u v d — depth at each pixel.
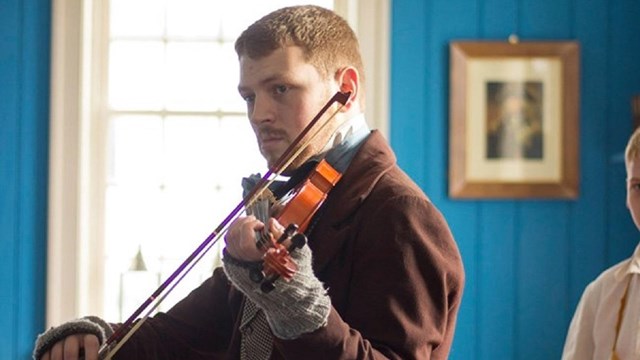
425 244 2.87
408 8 7.98
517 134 7.92
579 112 7.93
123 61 8.39
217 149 8.43
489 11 8.00
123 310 8.32
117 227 8.37
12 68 8.06
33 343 8.04
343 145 3.15
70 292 8.04
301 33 3.07
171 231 8.39
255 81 3.05
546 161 7.93
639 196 5.05
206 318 3.52
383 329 2.80
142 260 8.16
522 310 7.94
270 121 3.05
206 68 8.44
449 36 7.99
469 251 7.95
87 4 8.14
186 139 8.42
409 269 2.84
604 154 7.97
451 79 7.90
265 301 2.56
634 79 7.97
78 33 8.05
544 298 7.94
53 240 8.03
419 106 7.97
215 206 8.41
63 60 8.05
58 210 8.04
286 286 2.54
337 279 2.97
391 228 2.89
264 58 3.04
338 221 3.00
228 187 8.42
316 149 3.16
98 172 8.33
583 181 7.97
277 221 2.81
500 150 7.93
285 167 2.99
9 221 8.05
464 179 7.91
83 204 8.14
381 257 2.87
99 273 8.30
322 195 2.94
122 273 8.34
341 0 8.21
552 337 7.93
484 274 7.95
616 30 7.97
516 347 7.92
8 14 8.06
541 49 7.89
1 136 8.06
